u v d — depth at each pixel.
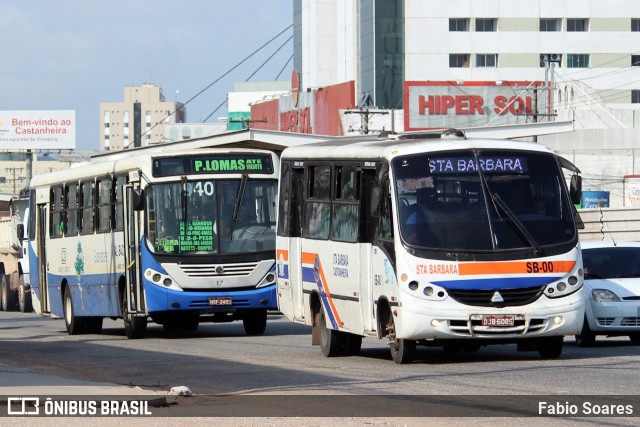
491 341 36.72
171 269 53.44
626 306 44.41
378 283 37.72
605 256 47.03
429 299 35.75
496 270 35.88
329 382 32.12
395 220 36.50
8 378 33.94
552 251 36.34
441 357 39.84
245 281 54.09
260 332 57.38
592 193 147.00
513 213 36.50
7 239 97.69
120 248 56.31
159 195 53.94
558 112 186.75
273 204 55.06
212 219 54.19
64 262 63.84
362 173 39.03
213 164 54.59
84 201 61.16
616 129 161.25
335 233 41.09
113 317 57.84
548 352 38.34
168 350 47.09
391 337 37.38
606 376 32.19
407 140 38.91
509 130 122.56
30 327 70.62
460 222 36.34
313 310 43.59
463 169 37.00
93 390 30.09
